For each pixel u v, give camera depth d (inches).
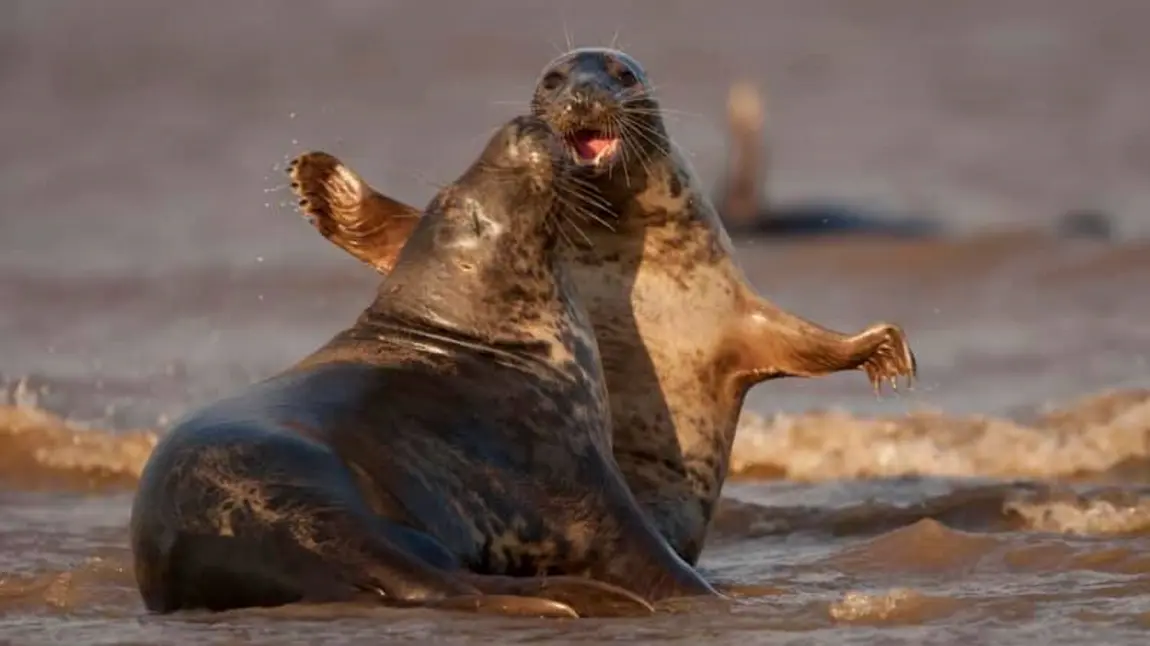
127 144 5767.7
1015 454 1822.1
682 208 1349.7
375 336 1170.0
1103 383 2262.6
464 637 990.4
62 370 2363.4
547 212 1194.6
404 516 1067.3
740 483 1745.8
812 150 5974.4
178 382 2304.4
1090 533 1391.5
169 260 3486.7
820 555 1364.4
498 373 1157.1
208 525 1046.4
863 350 1334.9
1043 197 5059.1
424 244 1195.9
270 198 4421.8
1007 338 2605.8
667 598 1127.0
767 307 1359.5
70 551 1384.1
